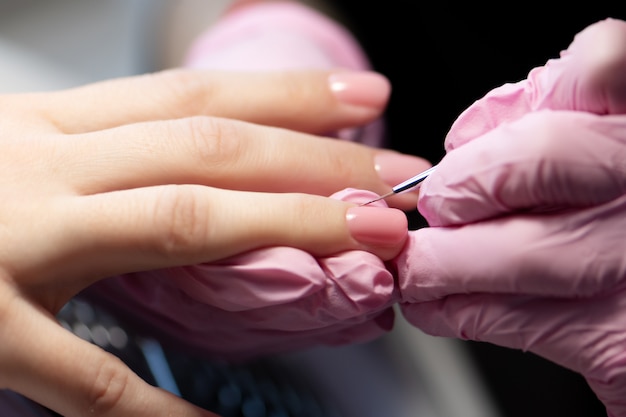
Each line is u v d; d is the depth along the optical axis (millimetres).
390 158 319
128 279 308
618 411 278
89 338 337
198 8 466
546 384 416
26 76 514
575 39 261
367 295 278
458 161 268
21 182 291
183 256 280
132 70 533
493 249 266
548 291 266
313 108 332
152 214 279
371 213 280
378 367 398
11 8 635
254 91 329
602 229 261
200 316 305
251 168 298
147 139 295
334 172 308
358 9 460
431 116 434
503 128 263
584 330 269
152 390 283
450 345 415
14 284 284
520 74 422
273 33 410
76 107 316
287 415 363
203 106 324
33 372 279
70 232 282
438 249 275
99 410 280
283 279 278
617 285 265
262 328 301
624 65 252
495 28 436
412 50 451
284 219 279
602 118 257
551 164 256
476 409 402
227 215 279
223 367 363
